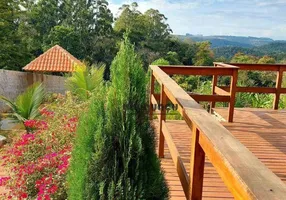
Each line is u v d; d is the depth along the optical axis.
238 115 4.63
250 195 0.68
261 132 3.79
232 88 4.02
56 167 3.04
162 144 2.99
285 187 0.70
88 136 1.42
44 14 30.83
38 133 3.84
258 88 4.77
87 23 31.98
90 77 6.57
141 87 1.46
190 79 8.64
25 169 3.03
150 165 1.42
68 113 4.35
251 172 0.79
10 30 18.64
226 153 0.92
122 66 1.46
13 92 13.04
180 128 4.05
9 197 2.87
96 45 29.62
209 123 1.26
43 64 13.52
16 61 18.44
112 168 1.36
